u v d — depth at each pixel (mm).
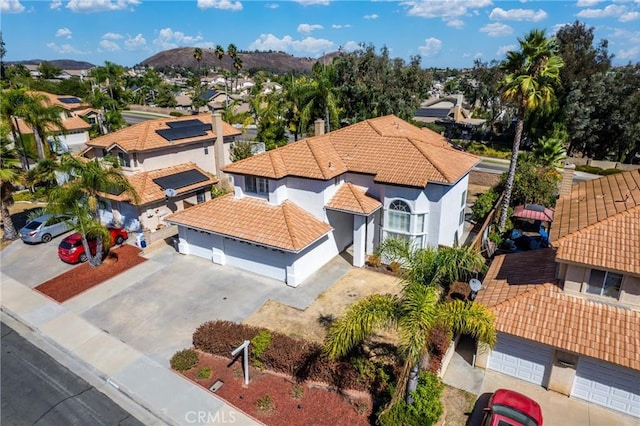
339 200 23453
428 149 24750
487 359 15984
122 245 27984
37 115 38688
